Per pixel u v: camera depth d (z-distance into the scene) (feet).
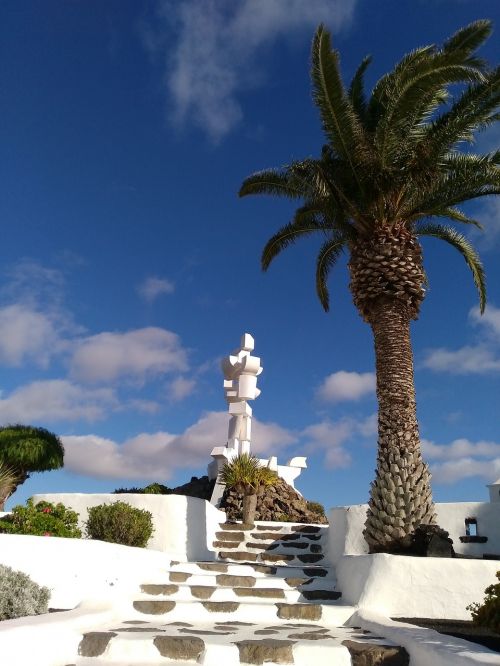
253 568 39.58
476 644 21.83
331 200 41.86
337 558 42.70
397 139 39.32
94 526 41.32
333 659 23.35
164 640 23.88
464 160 40.24
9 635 20.24
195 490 71.56
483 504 43.42
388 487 36.86
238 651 23.39
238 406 70.85
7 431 56.03
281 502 65.26
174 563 39.34
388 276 39.83
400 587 31.58
